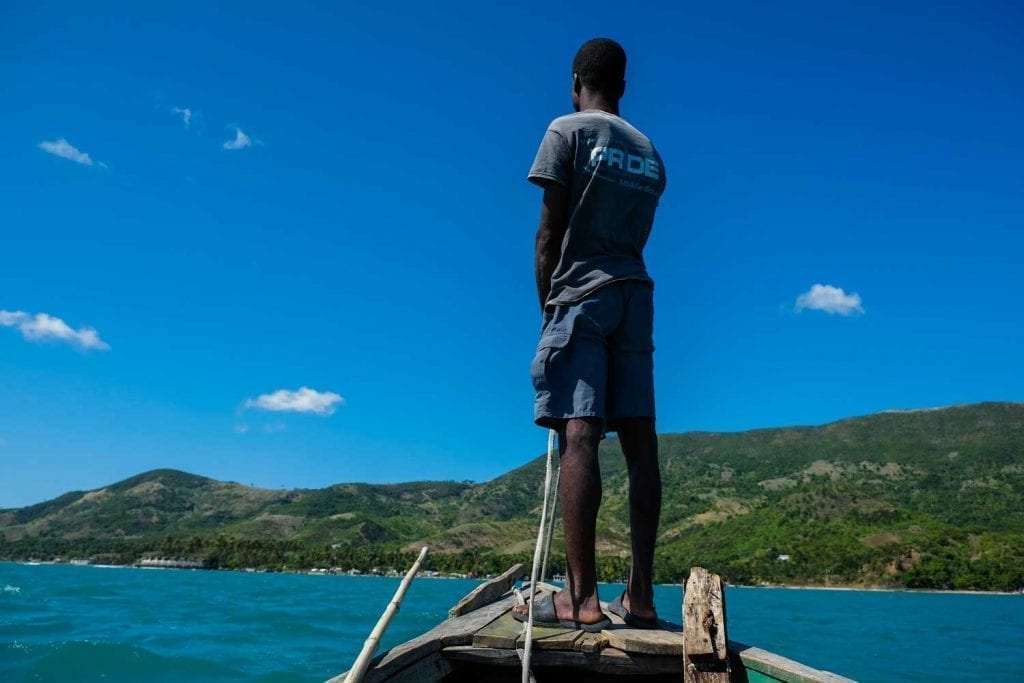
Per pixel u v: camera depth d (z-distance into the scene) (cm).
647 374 315
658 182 324
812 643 2630
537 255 316
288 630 2159
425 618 2773
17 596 3688
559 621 278
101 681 1241
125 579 7725
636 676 278
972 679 1773
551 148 306
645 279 315
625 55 346
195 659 1473
